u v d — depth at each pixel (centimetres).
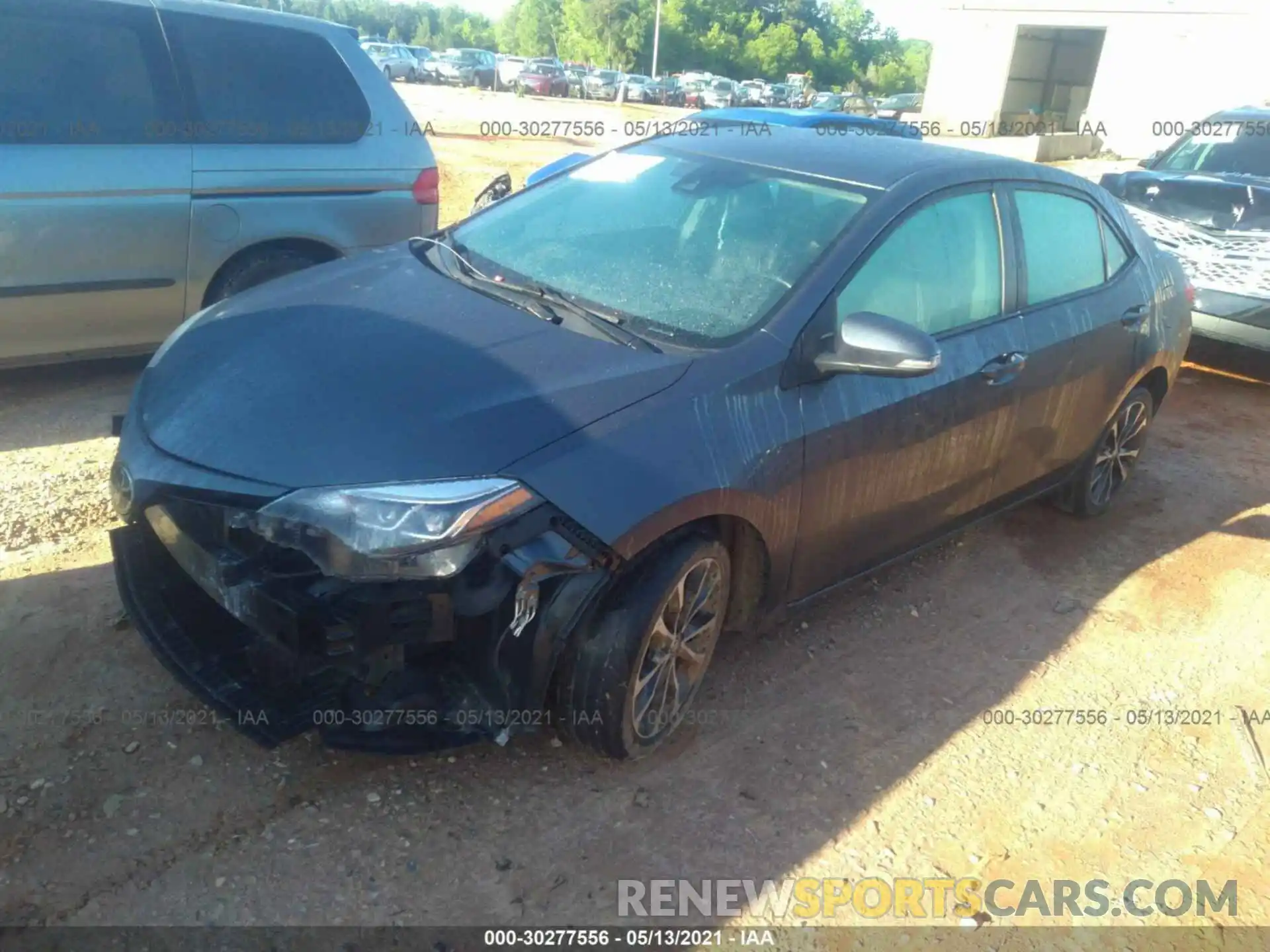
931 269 356
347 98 547
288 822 268
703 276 330
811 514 320
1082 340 418
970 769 323
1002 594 430
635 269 339
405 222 568
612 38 8525
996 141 2853
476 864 264
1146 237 491
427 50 4769
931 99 3472
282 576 250
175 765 280
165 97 490
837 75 9775
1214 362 816
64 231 462
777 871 275
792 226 341
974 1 3269
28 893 240
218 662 271
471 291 330
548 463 254
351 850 262
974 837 296
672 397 281
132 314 496
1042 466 437
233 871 252
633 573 275
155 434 275
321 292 331
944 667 374
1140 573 461
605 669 272
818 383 313
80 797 266
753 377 296
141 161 478
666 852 276
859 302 328
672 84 4675
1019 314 392
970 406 366
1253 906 283
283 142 523
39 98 459
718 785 301
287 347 293
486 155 1677
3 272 454
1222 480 576
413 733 257
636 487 262
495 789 288
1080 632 408
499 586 247
